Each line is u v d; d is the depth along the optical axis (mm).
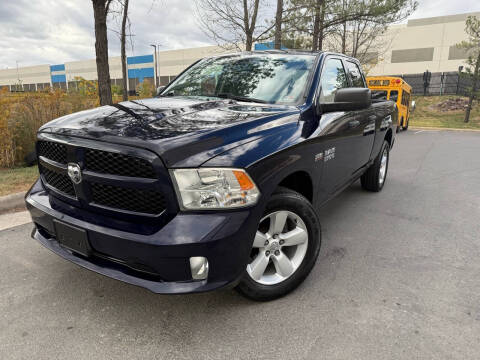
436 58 37500
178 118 2223
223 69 3426
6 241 3348
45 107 6637
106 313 2279
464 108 25938
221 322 2188
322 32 11930
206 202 1857
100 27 6242
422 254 3172
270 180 2117
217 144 1961
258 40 9883
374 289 2574
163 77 51750
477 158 8500
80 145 2010
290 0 9922
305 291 2539
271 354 1920
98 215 2053
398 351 1938
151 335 2072
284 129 2404
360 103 2688
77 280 2678
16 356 1894
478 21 20578
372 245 3361
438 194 5172
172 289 1857
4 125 5898
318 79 3031
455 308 2344
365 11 10898
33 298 2441
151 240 1809
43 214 2275
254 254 2320
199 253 1820
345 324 2172
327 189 3072
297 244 2477
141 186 1853
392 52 39469
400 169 7125
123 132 1961
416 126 20500
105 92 6445
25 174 5445
